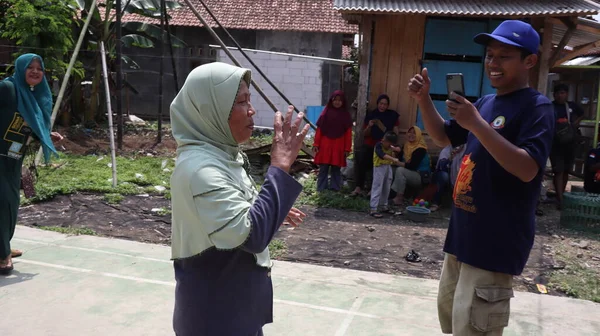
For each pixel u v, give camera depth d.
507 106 2.20
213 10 17.31
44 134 4.23
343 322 3.52
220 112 1.76
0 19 11.10
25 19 9.66
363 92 7.85
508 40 2.15
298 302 3.83
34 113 4.16
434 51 7.85
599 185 7.34
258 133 13.77
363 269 4.79
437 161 7.64
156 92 17.47
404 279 4.47
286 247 5.32
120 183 7.59
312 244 5.49
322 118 7.81
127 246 5.10
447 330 2.66
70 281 4.08
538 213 7.16
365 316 3.62
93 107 12.91
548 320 3.67
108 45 12.45
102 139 11.19
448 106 2.02
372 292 4.09
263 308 1.93
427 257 5.22
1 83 4.04
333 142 7.79
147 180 7.85
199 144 1.79
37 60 4.18
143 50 17.12
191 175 1.66
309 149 9.59
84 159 9.13
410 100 7.99
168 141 11.27
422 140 7.52
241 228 1.59
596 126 9.06
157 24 16.64
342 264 4.90
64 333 3.23
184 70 17.33
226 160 1.78
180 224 1.75
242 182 1.83
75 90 12.73
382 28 7.88
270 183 1.70
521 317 3.71
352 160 9.12
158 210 6.46
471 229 2.25
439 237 5.98
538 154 2.01
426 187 7.71
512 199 2.17
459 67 7.86
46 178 7.52
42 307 3.59
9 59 11.48
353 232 6.06
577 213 6.34
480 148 2.25
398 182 7.46
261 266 1.88
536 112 2.10
